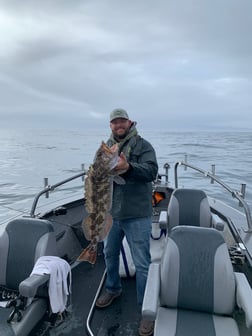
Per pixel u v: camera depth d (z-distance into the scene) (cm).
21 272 254
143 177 237
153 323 247
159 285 220
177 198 386
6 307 231
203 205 380
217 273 219
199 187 1066
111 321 269
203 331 200
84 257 229
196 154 2081
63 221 396
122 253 337
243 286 210
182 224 380
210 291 219
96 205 219
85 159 1872
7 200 862
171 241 231
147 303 193
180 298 222
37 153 2236
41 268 233
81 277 346
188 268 223
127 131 259
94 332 255
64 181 402
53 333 251
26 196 916
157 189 509
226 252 223
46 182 462
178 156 1936
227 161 1742
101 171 214
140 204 254
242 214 432
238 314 247
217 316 218
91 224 224
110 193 220
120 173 223
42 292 243
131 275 337
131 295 308
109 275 287
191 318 214
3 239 262
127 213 254
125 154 251
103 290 313
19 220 268
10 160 1802
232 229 373
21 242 259
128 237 261
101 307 284
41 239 257
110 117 257
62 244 364
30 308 229
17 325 214
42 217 379
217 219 365
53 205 434
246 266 296
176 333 196
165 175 621
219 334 197
